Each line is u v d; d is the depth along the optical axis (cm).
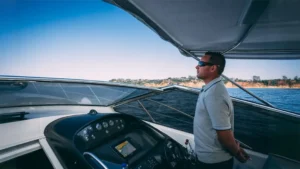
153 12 162
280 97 2830
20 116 171
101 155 122
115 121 154
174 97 2533
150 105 2044
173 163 142
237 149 118
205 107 126
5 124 156
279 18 159
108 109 282
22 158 146
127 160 127
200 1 141
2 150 117
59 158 116
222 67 130
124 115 165
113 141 139
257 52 265
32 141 131
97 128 139
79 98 1902
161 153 145
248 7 143
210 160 128
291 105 2502
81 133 128
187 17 171
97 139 133
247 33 200
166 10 158
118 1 142
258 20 167
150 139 157
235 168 208
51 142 128
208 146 128
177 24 189
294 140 248
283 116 203
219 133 115
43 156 142
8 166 142
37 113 208
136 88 236
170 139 163
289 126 276
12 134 138
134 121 171
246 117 1305
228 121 116
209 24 187
